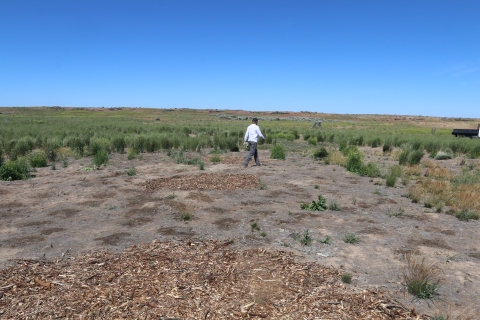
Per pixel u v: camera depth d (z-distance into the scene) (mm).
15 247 5367
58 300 3748
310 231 6328
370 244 5828
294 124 59375
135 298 3816
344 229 6512
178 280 4227
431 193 9414
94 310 3580
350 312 3730
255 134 13320
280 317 3578
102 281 4180
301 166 13945
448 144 21422
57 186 9508
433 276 4723
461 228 6785
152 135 22953
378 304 3924
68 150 17062
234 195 8797
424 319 3713
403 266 5023
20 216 7000
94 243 5539
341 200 8617
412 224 6945
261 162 14930
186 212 7219
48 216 7008
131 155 15484
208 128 35125
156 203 7914
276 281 4301
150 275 4344
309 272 4625
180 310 3623
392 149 20656
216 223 6645
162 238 5773
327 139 27609
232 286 4129
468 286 4500
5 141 18297
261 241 5781
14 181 10125
